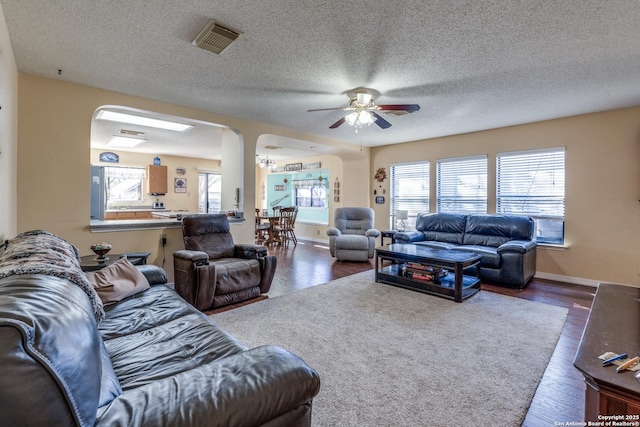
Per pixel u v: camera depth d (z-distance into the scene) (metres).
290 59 2.64
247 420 0.89
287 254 6.54
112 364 1.35
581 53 2.53
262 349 1.16
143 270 2.47
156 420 0.80
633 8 1.93
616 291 1.92
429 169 5.95
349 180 7.34
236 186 4.69
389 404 1.72
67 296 0.93
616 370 1.03
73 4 1.91
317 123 4.75
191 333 1.68
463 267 3.45
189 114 3.96
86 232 3.22
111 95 3.37
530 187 4.76
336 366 2.11
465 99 3.63
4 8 1.93
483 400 1.76
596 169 4.16
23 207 2.86
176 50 2.49
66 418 0.68
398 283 4.01
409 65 2.75
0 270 1.02
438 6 1.93
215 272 3.11
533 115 4.27
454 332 2.65
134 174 7.85
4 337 0.63
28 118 2.89
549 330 2.70
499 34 2.25
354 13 2.00
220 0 1.88
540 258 4.60
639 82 3.11
